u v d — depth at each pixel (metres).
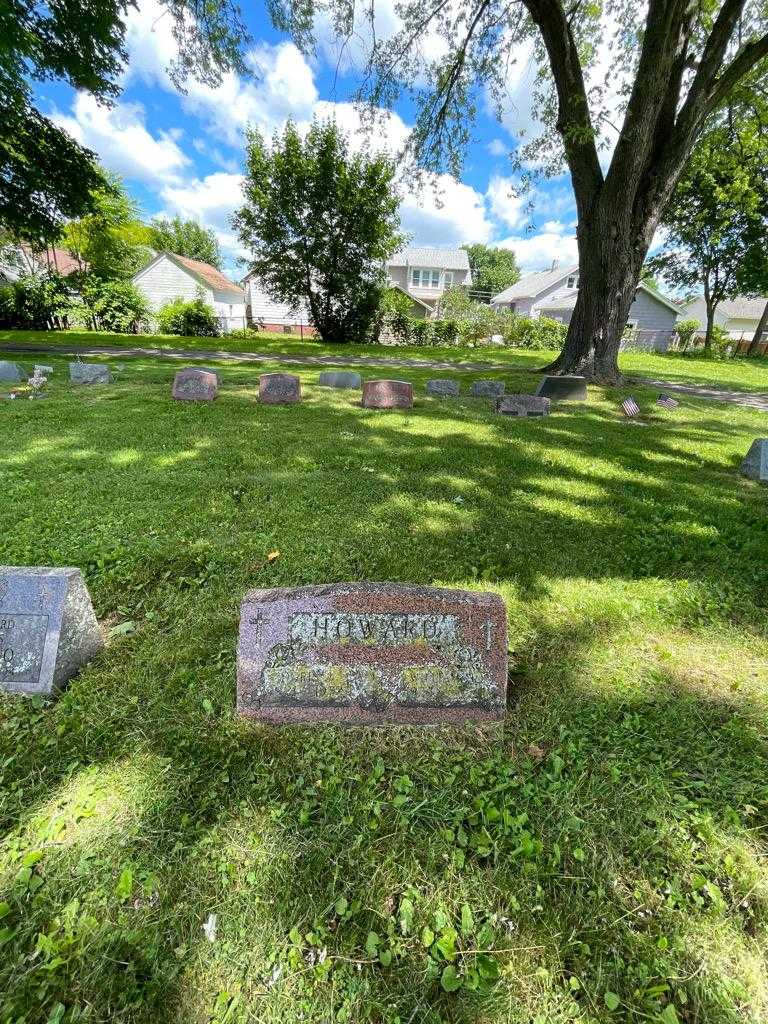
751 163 16.61
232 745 1.92
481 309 29.59
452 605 2.03
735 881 1.50
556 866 1.53
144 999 1.21
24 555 3.14
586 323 11.66
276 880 1.47
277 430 6.47
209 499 4.15
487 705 2.06
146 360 13.65
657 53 8.85
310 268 24.09
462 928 1.37
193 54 10.02
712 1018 1.21
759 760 1.92
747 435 7.63
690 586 3.14
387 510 4.08
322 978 1.25
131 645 2.42
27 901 1.40
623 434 7.38
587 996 1.24
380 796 1.75
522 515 4.14
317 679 2.03
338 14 9.62
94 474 4.64
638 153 9.83
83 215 16.78
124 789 1.73
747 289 27.11
